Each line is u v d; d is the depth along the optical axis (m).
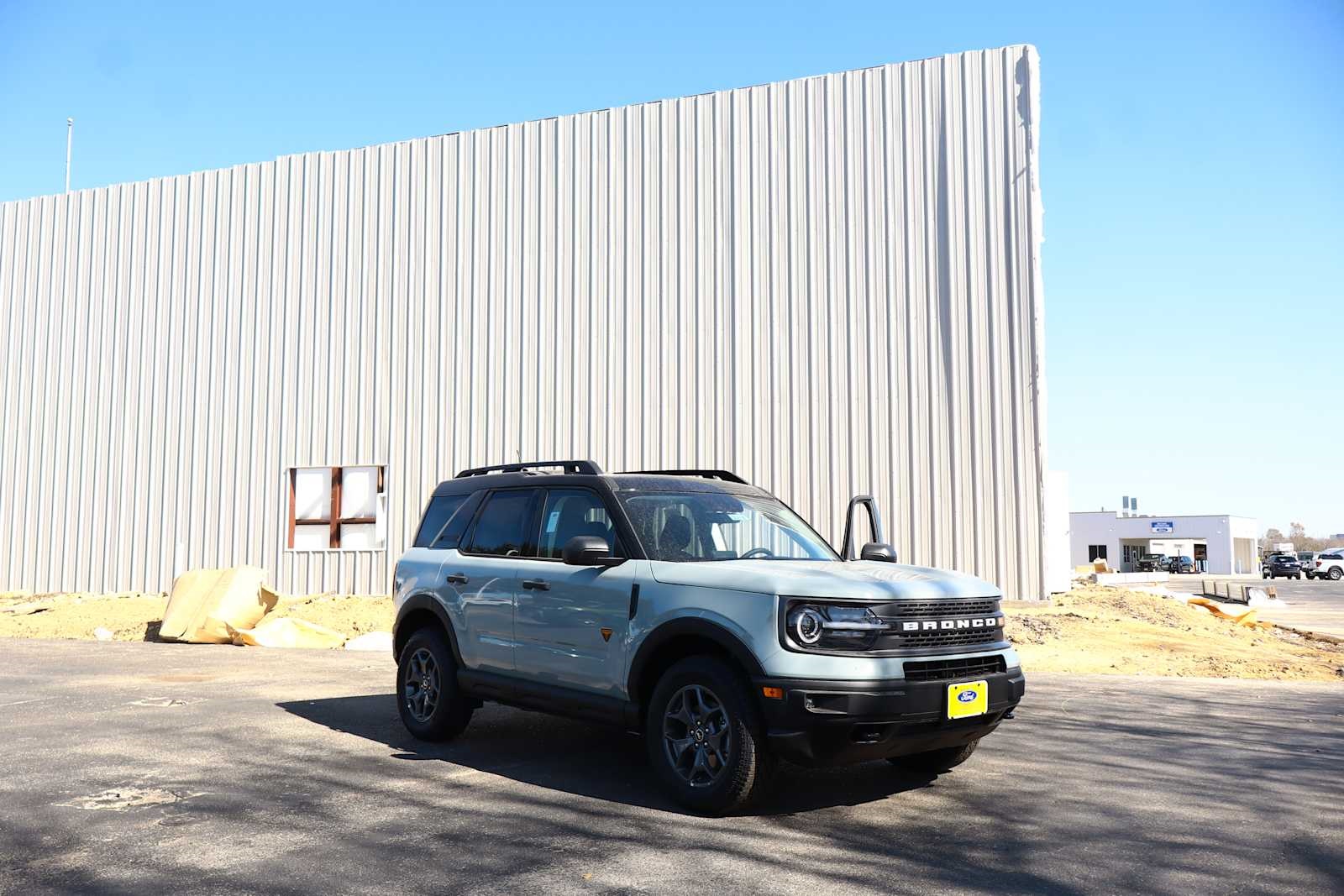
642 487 6.21
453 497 7.45
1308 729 7.76
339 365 19.33
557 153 18.28
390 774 5.89
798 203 16.67
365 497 18.97
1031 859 4.36
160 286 21.00
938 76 16.06
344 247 19.56
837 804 5.29
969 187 15.73
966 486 15.30
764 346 16.64
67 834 4.59
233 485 19.83
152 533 20.36
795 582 4.95
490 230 18.59
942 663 5.05
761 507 6.60
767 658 4.82
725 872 4.11
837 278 16.33
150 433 20.66
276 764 6.14
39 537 21.33
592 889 3.89
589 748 6.74
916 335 15.80
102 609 18.12
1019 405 15.14
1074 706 8.76
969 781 5.84
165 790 5.44
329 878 4.00
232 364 20.14
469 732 7.32
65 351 21.70
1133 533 81.12
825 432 16.16
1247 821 5.02
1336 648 16.86
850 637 4.83
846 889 3.93
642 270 17.52
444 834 4.64
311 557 19.14
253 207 20.39
